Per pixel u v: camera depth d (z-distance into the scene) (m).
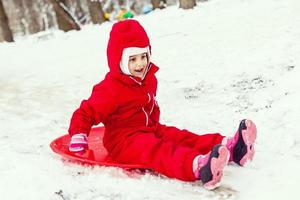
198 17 12.32
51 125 5.52
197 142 3.82
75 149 3.73
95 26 16.33
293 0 11.42
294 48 7.61
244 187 3.43
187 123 5.40
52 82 8.41
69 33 15.28
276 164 3.89
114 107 3.82
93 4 19.70
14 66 10.51
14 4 34.31
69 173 3.66
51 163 3.85
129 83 3.80
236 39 9.09
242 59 7.74
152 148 3.58
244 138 3.57
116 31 3.80
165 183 3.47
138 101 3.86
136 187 3.40
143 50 3.82
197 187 3.41
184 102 6.26
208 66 7.81
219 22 10.99
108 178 3.55
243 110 5.55
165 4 18.36
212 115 5.59
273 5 11.43
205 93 6.54
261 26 9.61
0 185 3.41
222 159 3.20
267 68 6.99
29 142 4.73
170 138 3.93
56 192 3.29
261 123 5.01
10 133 5.17
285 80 6.15
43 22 29.16
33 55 11.77
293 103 5.23
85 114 3.82
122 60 3.79
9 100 7.13
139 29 3.84
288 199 3.21
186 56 8.73
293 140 4.45
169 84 7.21
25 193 3.27
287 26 9.12
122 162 3.79
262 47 8.12
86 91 7.54
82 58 10.41
